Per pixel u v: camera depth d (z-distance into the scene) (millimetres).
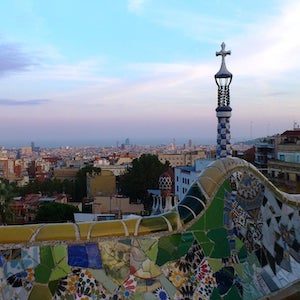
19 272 4238
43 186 70000
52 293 4305
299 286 5949
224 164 5848
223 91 13156
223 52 13273
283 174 42750
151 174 55906
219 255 5430
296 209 6777
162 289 4848
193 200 5457
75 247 4535
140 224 4965
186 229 5250
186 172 46250
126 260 4746
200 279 5156
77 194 68750
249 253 5781
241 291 5445
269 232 6184
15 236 4328
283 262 6234
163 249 5008
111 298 4543
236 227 5719
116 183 65750
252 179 6109
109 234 4742
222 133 13117
